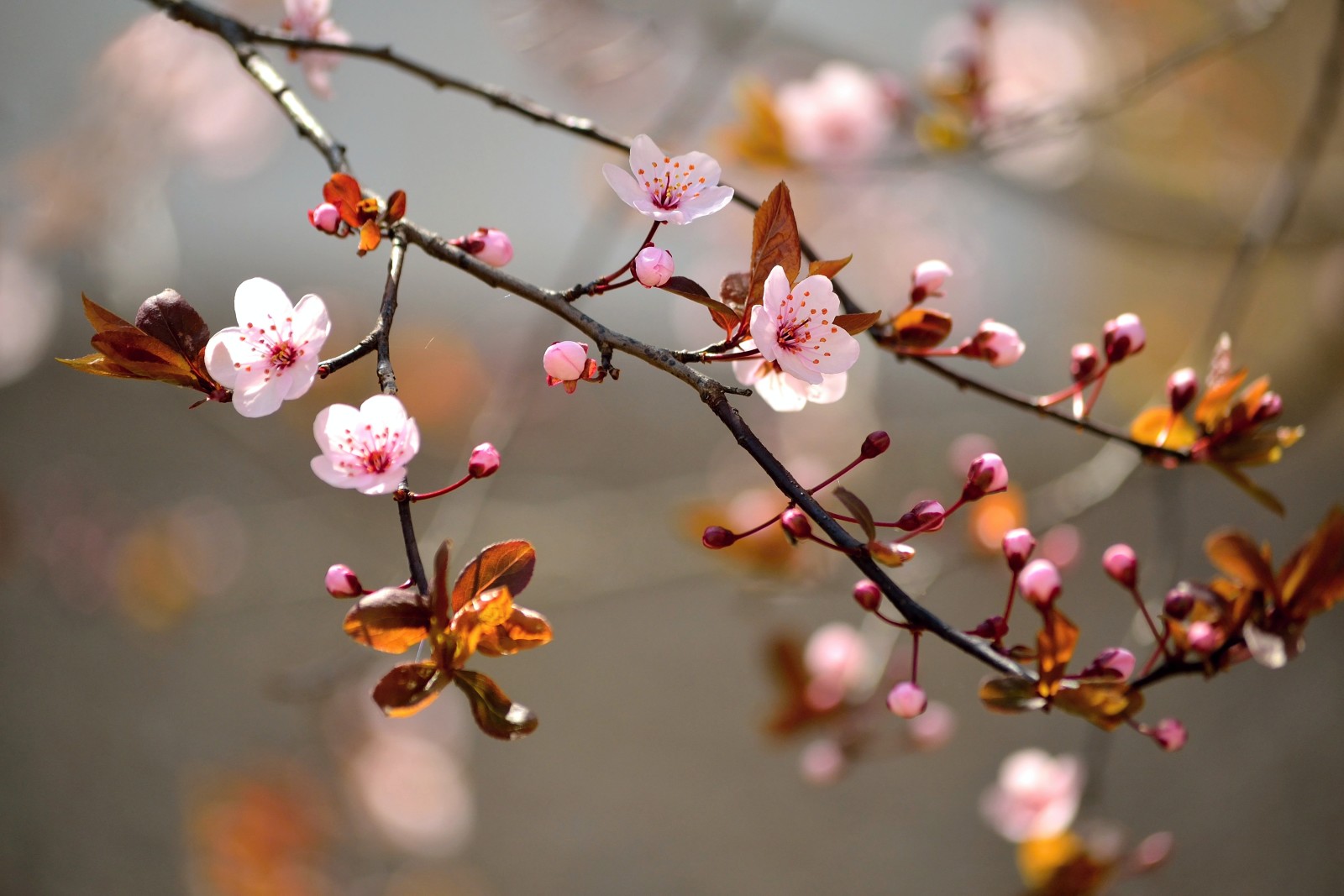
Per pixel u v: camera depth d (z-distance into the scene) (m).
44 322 1.91
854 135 1.28
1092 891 0.97
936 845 2.26
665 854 2.24
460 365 1.89
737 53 1.39
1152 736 0.83
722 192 0.80
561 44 1.49
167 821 2.13
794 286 0.80
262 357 0.79
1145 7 2.00
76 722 2.29
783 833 2.29
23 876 2.04
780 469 0.78
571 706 2.54
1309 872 2.11
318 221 0.81
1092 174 1.85
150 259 1.77
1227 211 1.94
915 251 2.14
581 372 0.79
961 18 1.24
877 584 0.79
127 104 1.81
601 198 1.65
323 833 1.90
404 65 0.91
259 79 0.87
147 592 2.10
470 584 0.78
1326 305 1.94
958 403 2.66
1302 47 2.05
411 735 1.97
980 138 1.19
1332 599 0.83
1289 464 2.97
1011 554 0.81
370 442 0.79
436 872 2.01
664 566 1.71
